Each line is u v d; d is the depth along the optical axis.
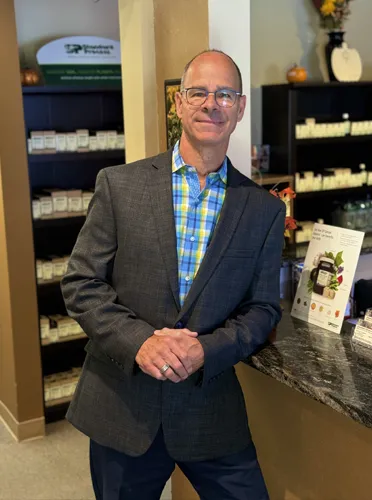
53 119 3.69
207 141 1.60
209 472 1.74
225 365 1.60
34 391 3.38
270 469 2.03
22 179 3.18
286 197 2.09
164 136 2.34
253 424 2.09
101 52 3.71
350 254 1.83
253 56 4.30
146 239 1.62
